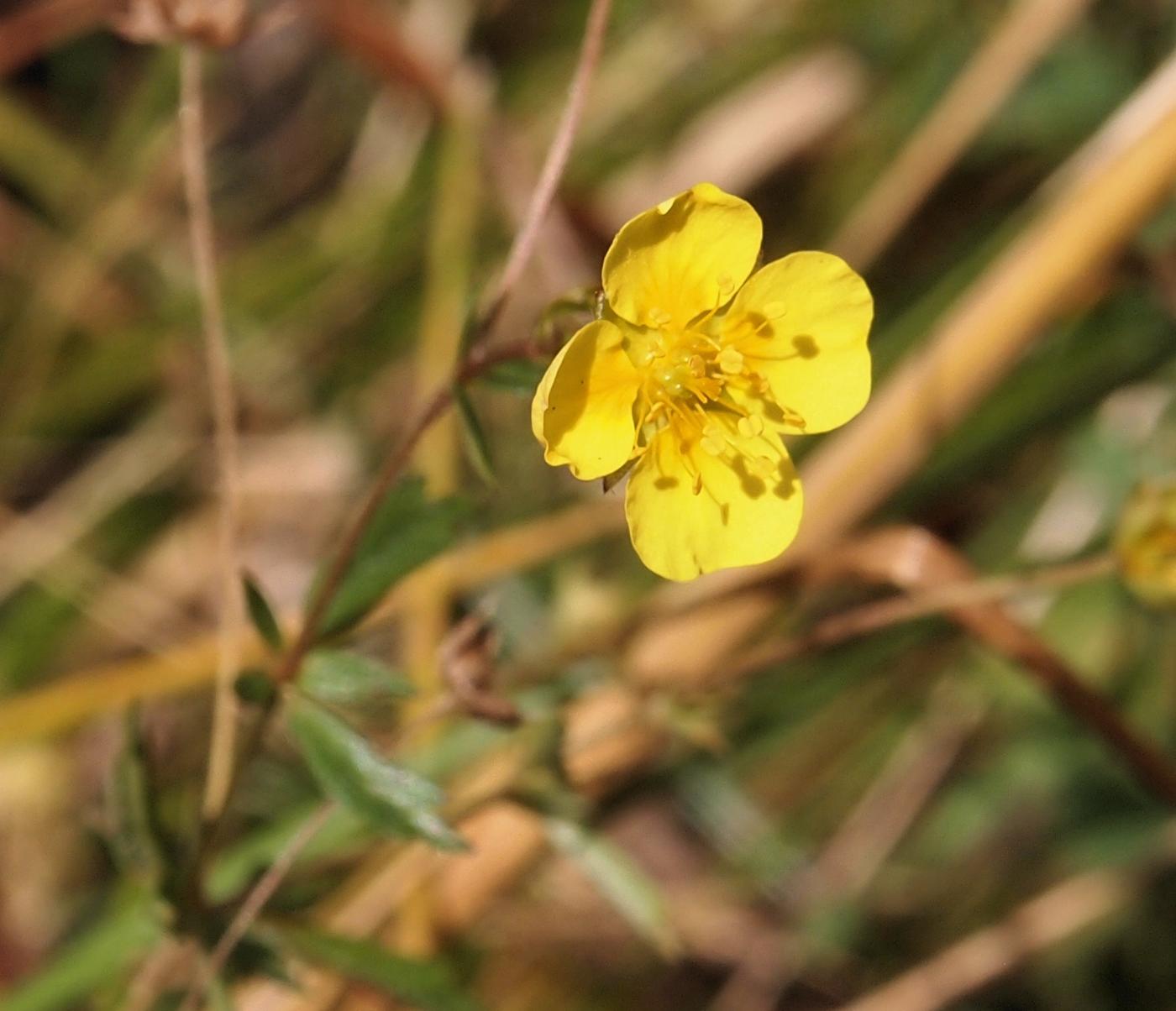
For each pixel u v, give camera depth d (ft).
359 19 0.57
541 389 0.44
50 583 0.57
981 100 0.57
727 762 0.54
